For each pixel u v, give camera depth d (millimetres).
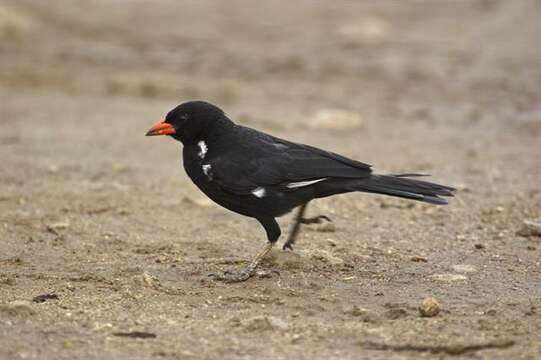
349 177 11117
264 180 11188
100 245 12992
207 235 13602
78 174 17266
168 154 19203
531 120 22625
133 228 13930
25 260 12195
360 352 8992
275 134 20781
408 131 21594
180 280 11359
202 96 25219
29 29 32375
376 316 9930
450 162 18562
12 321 9648
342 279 11406
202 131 11492
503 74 27484
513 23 33938
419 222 14375
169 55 30297
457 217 14633
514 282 11391
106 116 22734
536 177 17359
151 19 35406
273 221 11492
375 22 33969
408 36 32750
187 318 9906
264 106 24125
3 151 18969
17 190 15930
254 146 11398
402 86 26547
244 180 11242
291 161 11234
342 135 21031
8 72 27359
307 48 31375
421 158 18891
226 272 11453
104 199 15500
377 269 11875
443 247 13023
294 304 10438
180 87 26188
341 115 22141
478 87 26188
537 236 13492
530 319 9930
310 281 11297
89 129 21328
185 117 11484
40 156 18656
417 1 38438
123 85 26312
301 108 23953
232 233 13727
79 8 36250
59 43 31312
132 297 10578
